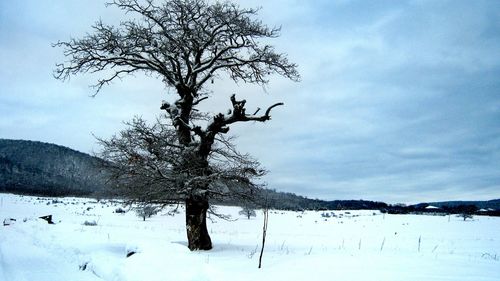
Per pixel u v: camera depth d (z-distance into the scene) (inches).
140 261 317.1
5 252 487.5
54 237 645.9
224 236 955.3
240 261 404.2
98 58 586.9
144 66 611.8
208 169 537.6
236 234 1077.1
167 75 606.2
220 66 621.6
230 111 581.9
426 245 847.7
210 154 570.6
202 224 560.4
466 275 284.0
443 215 3031.5
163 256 323.0
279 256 442.6
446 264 338.0
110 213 1972.2
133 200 525.7
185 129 586.6
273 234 1141.1
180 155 528.4
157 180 507.2
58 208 2114.9
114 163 498.0
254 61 630.5
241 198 550.3
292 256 428.5
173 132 566.6
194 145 568.4
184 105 599.8
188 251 357.7
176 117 569.0
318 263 349.1
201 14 595.8
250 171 534.9
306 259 379.9
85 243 563.2
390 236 1181.1
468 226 1738.4
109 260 374.6
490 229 1551.4
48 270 372.2
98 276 347.9
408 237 1149.1
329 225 1779.0
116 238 667.4
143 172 495.5
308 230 1450.5
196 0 592.1
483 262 359.6
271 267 349.7
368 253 450.3
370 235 1221.7
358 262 349.7
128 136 491.2
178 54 595.5
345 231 1408.7
